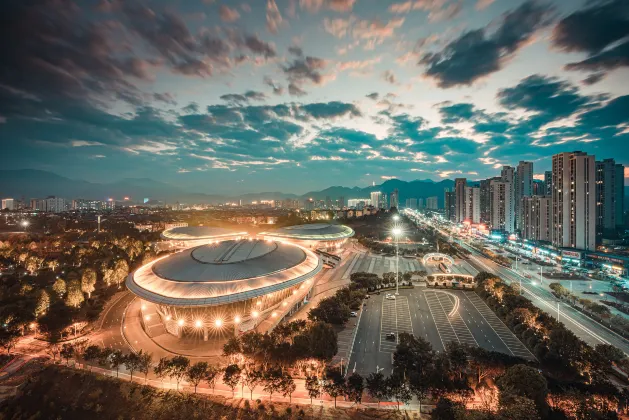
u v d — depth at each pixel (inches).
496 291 4630.9
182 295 3299.7
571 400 2244.1
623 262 6417.3
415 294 5211.6
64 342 3385.8
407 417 2341.3
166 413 2363.4
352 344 3435.0
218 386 2696.9
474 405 2394.2
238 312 3484.3
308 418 2315.5
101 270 5497.1
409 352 2783.0
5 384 2721.5
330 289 5433.1
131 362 2694.4
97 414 2399.1
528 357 3142.2
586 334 3718.0
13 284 5034.5
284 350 2805.1
